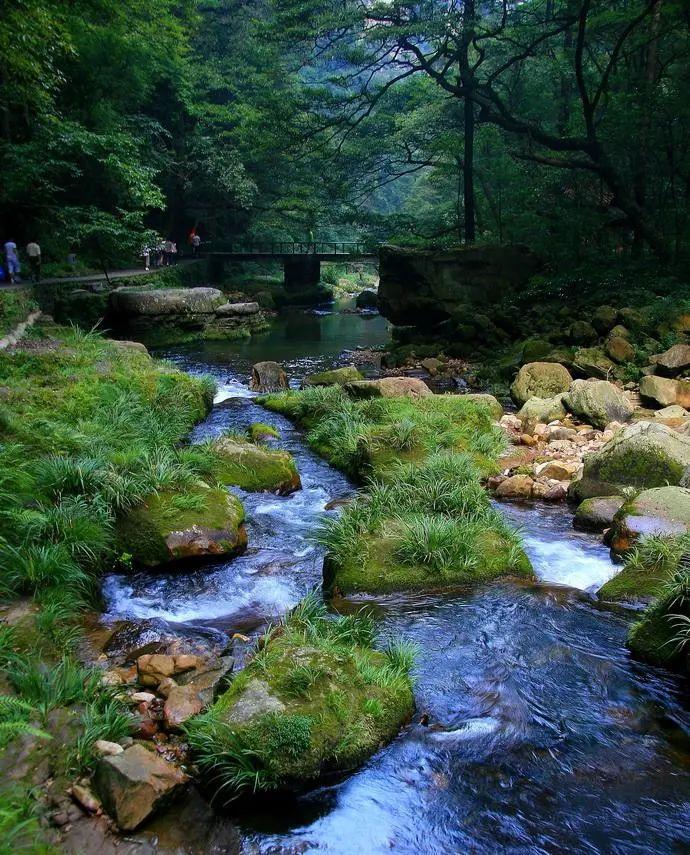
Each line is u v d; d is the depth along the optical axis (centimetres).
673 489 668
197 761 353
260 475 813
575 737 396
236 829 326
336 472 898
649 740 394
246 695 379
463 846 321
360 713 384
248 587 575
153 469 667
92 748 341
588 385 1086
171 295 2170
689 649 451
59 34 1505
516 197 2347
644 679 453
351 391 1149
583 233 2127
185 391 1126
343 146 2864
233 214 4081
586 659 475
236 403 1258
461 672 459
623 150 2097
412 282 2100
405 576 575
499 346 1795
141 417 944
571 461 900
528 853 316
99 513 596
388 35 2108
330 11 2259
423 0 2125
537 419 1076
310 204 3681
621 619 529
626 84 2166
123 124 2877
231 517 641
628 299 1680
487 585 582
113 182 2514
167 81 3381
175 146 3575
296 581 590
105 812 312
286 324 2839
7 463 635
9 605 470
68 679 386
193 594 560
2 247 2153
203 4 3909
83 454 709
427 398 1080
